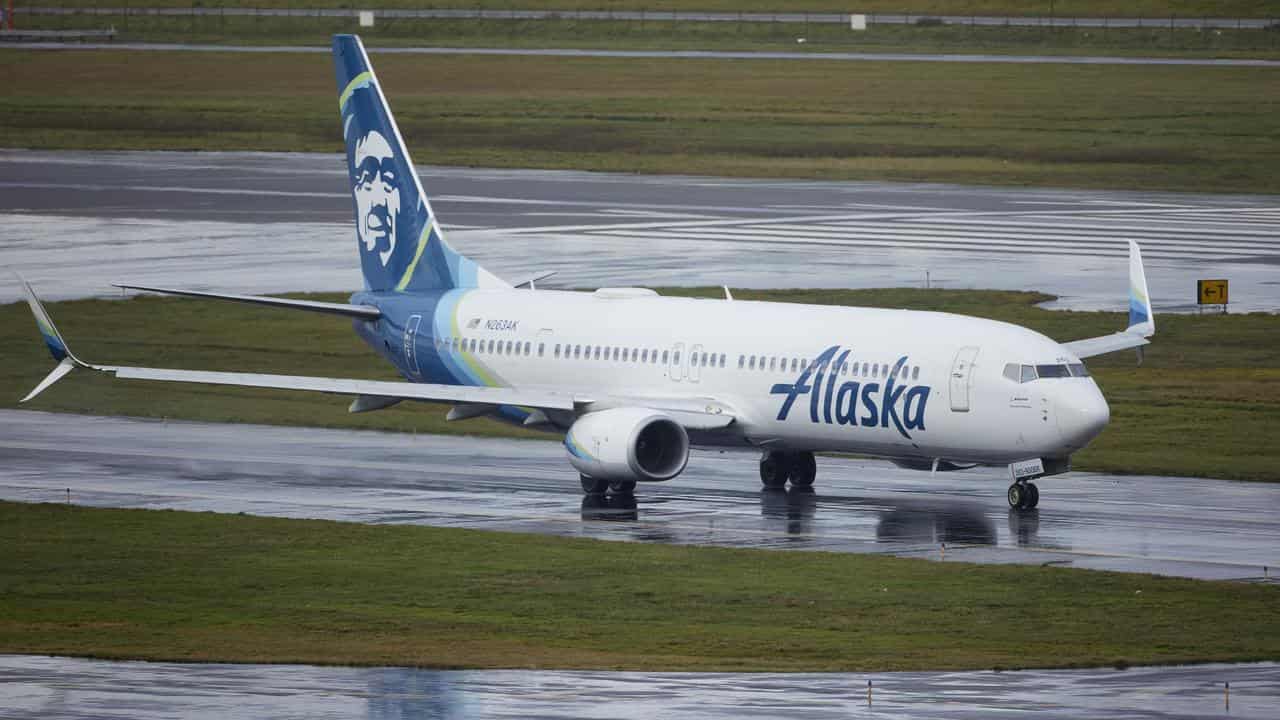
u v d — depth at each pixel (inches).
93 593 5876.0
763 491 7736.2
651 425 7534.5
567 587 5944.9
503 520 7071.9
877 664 4899.1
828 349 7539.4
